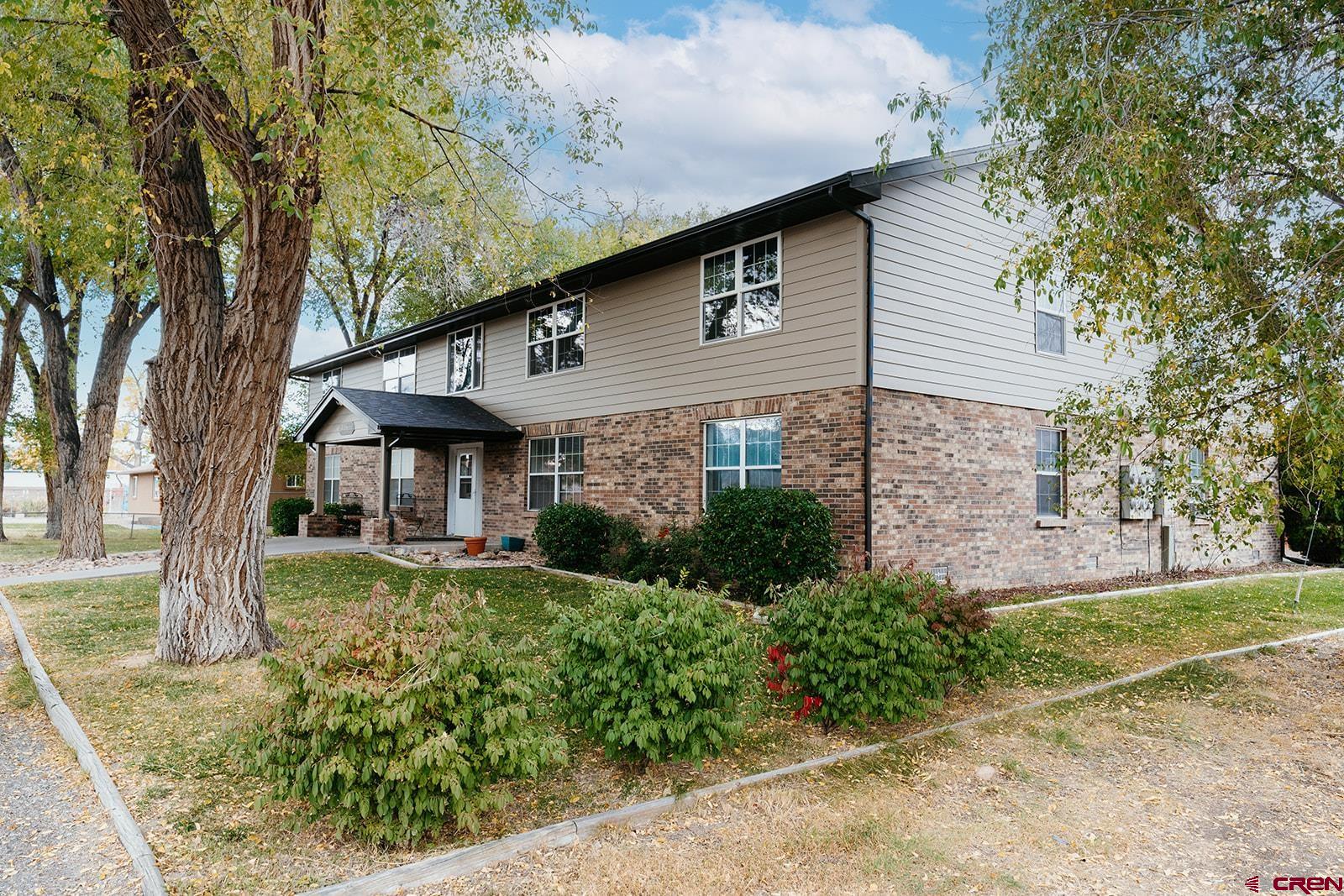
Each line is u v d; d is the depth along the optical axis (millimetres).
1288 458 6156
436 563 13672
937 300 10656
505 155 8789
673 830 4051
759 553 9539
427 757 3436
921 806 4438
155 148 7156
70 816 4078
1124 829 4215
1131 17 6359
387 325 32031
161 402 7305
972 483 11070
